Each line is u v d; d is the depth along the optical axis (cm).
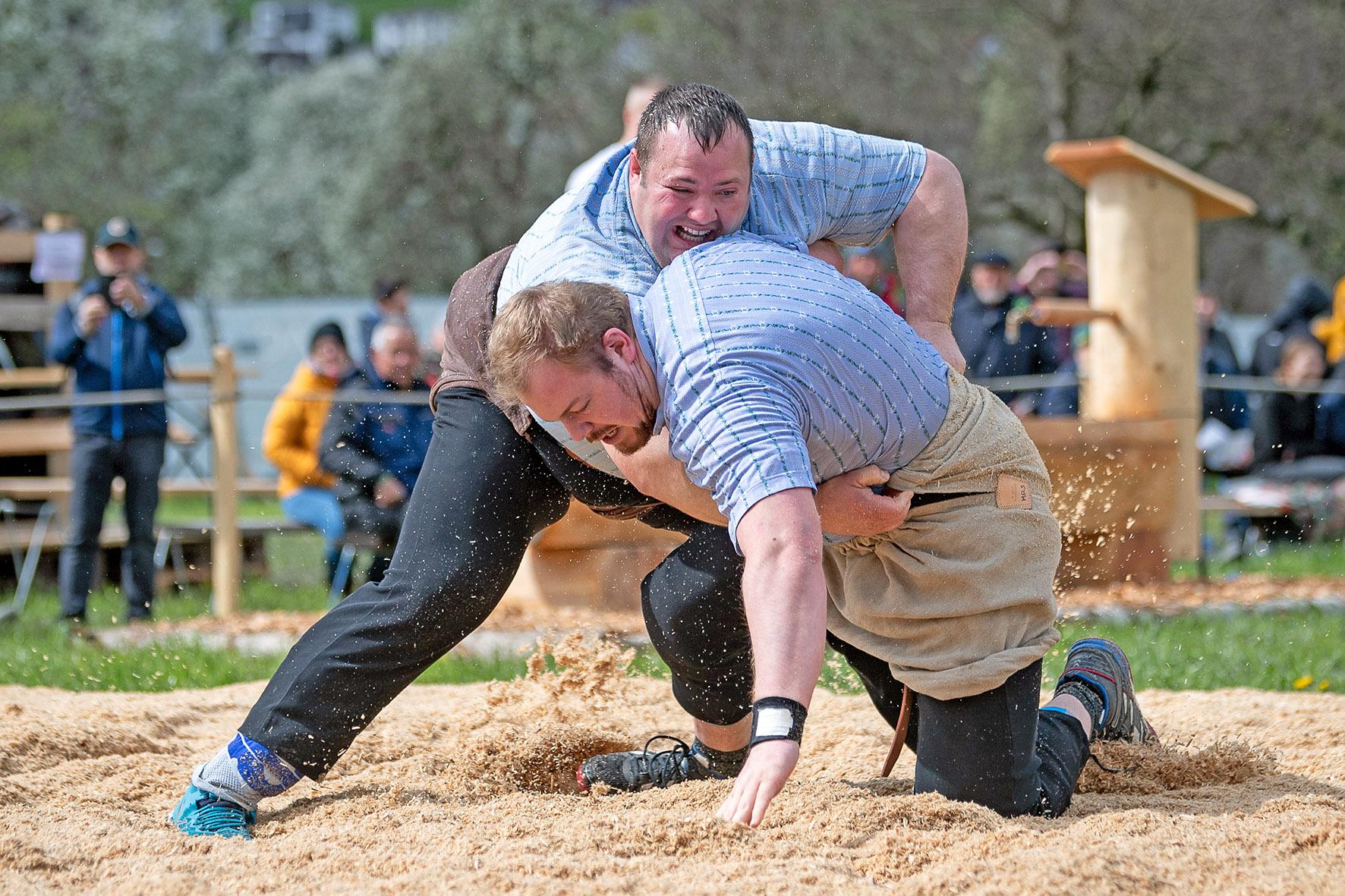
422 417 1505
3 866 491
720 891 454
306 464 1534
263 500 2259
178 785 660
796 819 534
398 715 815
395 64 5375
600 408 470
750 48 3803
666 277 490
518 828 527
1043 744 576
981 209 3866
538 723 711
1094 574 1399
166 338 1467
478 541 565
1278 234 3850
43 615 1487
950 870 468
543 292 469
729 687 601
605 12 5122
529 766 674
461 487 569
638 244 545
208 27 6556
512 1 4991
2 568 1847
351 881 477
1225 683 975
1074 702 618
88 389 1421
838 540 545
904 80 3812
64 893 467
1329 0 3603
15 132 5334
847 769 706
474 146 5006
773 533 433
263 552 1864
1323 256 3753
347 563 1539
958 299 1705
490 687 756
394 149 5028
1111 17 3512
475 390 584
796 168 575
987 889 450
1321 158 3650
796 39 3791
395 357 1497
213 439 1455
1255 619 1242
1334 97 3562
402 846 514
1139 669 995
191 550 1886
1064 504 1366
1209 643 1091
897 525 511
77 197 5378
